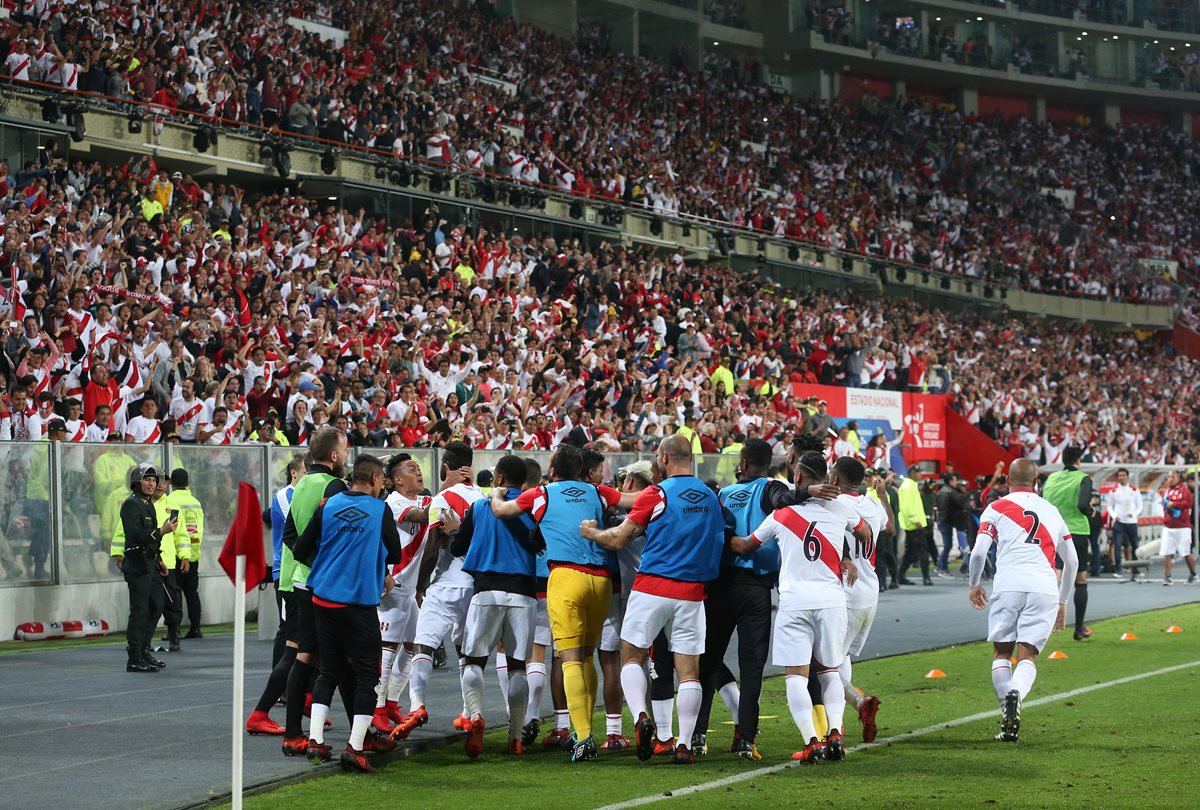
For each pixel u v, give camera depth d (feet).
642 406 104.63
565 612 36.22
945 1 242.99
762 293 150.30
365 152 118.42
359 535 35.22
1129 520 107.96
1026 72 251.60
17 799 31.07
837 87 239.71
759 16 229.66
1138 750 37.52
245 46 116.26
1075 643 63.98
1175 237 243.19
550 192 134.72
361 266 99.55
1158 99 264.11
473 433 84.69
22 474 65.72
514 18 187.83
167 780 33.14
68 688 48.83
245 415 77.77
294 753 36.29
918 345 162.50
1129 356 212.64
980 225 211.00
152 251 86.53
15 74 95.04
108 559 69.41
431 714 43.32
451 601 39.19
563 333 111.14
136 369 76.07
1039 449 151.23
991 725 41.91
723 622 37.24
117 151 104.47
